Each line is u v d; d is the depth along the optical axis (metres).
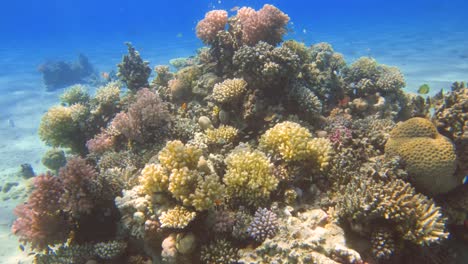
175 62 15.07
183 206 4.59
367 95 8.62
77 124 9.51
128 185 6.14
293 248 4.03
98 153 8.10
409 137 5.39
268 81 6.88
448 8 96.06
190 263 4.46
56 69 29.62
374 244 4.34
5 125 18.52
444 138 5.29
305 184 5.42
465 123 5.46
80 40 78.19
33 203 5.59
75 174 5.66
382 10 110.31
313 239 4.10
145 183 4.78
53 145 9.59
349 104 8.42
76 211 5.70
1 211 10.30
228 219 4.54
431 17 72.56
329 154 5.66
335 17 92.81
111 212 6.08
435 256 4.83
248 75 7.11
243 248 4.44
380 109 8.31
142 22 119.00
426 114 6.99
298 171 5.27
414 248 4.58
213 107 7.78
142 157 7.15
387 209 4.26
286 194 4.97
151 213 4.88
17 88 28.36
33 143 15.91
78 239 6.07
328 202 5.02
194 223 4.65
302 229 4.35
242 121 7.18
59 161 11.98
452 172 4.96
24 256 8.00
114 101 9.79
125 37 77.69
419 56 27.66
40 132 9.55
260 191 4.80
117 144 8.28
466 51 27.70
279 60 6.84
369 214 4.27
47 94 26.02
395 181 4.72
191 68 9.33
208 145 6.55
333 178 5.34
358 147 6.21
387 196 4.33
